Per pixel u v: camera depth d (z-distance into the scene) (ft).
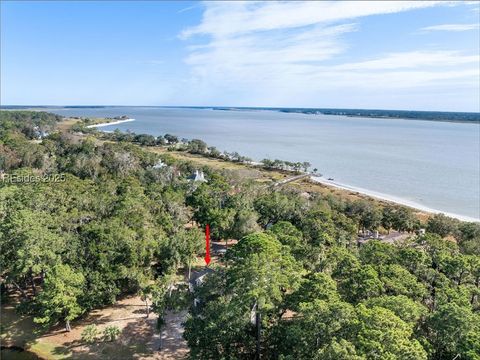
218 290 136.56
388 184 491.31
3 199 223.51
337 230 219.61
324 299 112.57
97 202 233.14
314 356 89.56
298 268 142.20
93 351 136.67
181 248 182.80
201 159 631.97
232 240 252.01
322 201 303.89
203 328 116.57
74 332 147.54
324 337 95.35
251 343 116.16
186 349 138.62
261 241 144.56
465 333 96.27
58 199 232.32
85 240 170.40
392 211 289.94
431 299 136.77
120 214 212.02
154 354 135.54
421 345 90.17
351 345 83.82
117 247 167.43
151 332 148.66
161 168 407.64
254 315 121.39
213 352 113.60
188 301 142.82
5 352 135.33
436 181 506.89
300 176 511.40
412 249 159.33
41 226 168.76
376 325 89.15
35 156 411.75
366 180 515.91
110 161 411.34
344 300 123.03
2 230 163.22
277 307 119.03
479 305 126.00
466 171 568.41
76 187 277.64
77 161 393.09
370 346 82.79
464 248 209.67
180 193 308.60
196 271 199.00
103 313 161.48
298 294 118.73
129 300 172.76
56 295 137.08
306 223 223.30
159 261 188.24
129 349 138.10
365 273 127.24
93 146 485.56
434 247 175.94
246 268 118.01
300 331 98.53
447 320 99.71
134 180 335.88
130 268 164.14
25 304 148.77
